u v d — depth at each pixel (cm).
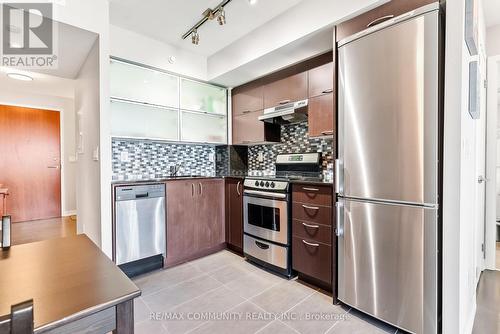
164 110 290
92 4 201
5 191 416
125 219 231
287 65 268
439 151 143
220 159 367
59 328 56
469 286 166
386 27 158
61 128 489
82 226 288
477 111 159
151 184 250
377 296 166
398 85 154
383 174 162
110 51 245
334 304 192
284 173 311
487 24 243
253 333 158
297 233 228
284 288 217
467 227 157
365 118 170
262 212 261
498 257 285
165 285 223
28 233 373
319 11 196
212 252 305
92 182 240
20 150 447
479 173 215
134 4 214
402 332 159
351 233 179
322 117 239
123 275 75
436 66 141
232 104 350
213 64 312
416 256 150
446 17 140
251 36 257
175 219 269
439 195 144
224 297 202
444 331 143
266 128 306
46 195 475
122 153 286
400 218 155
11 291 64
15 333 40
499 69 262
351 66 178
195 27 246
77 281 71
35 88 410
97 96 216
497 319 173
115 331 65
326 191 204
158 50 278
